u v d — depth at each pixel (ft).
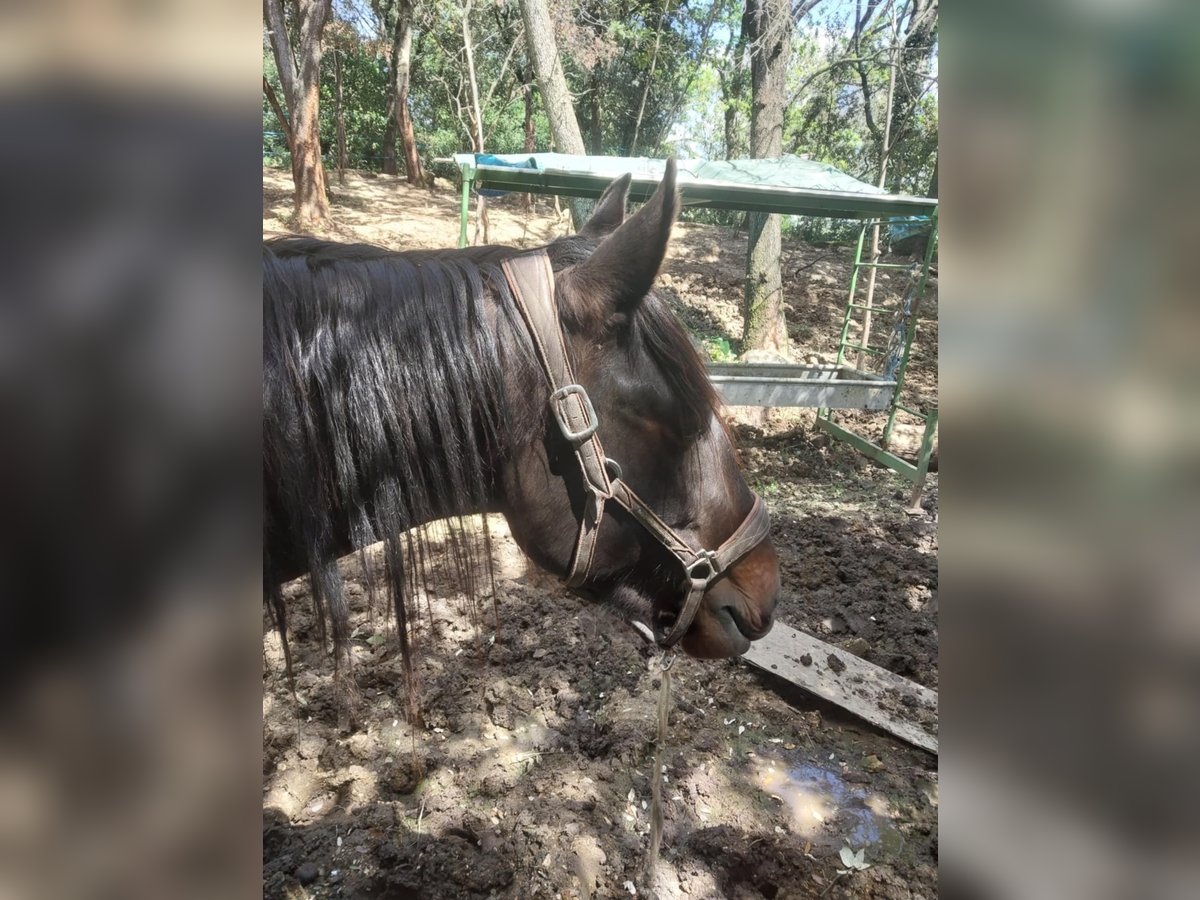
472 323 4.32
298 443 3.99
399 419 4.22
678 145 58.90
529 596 11.16
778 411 22.18
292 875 6.65
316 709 8.72
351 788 7.64
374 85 74.64
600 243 4.97
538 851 6.86
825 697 9.10
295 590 11.00
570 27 40.55
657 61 49.70
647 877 6.66
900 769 8.23
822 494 17.01
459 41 57.41
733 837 7.04
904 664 10.20
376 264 4.37
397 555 4.40
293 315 4.01
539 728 8.57
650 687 9.29
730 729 8.76
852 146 48.34
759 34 27.53
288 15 54.49
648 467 4.73
